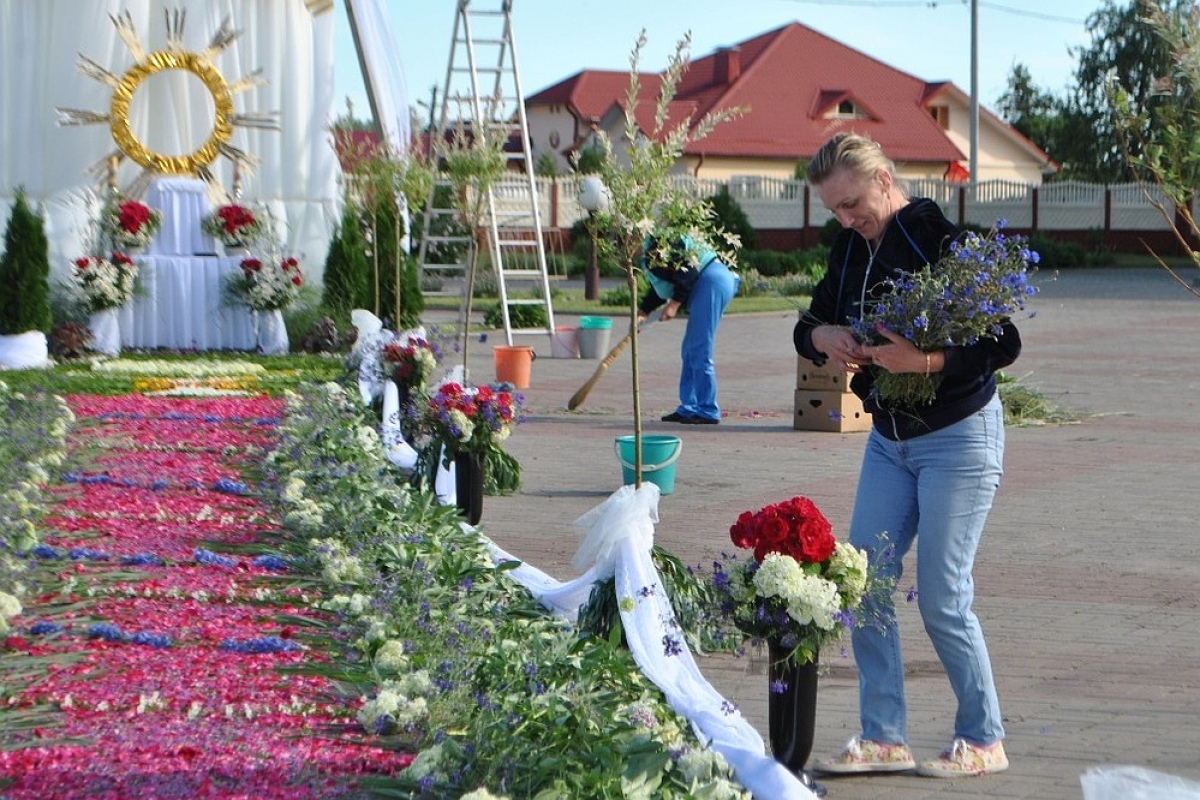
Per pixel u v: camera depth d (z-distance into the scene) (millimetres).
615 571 5855
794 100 60125
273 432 11461
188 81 18922
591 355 19969
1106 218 48188
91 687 5277
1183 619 7074
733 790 4277
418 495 7852
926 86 64125
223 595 6625
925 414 4863
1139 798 3740
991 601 7387
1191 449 12430
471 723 4590
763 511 4809
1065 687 6031
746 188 45312
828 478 10859
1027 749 5281
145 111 18703
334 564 6758
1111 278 39250
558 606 6422
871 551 5047
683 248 13266
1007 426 13820
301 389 12859
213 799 4266
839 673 6289
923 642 6742
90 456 10258
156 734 4812
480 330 23125
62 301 17609
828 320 5113
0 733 4797
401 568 6488
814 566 4723
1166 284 36656
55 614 6250
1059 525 9234
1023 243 4672
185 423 12172
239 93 19297
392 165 16234
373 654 5539
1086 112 56281
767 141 57531
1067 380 17453
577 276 39969
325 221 19688
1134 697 5898
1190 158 3646
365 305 18969
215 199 19125
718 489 10359
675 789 4180
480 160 12680
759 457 11820
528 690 4660
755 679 6086
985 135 62875
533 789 4090
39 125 18109
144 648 5824
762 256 37531
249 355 17984
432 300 29328
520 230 23328
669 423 13828
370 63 19781
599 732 4301
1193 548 8609
